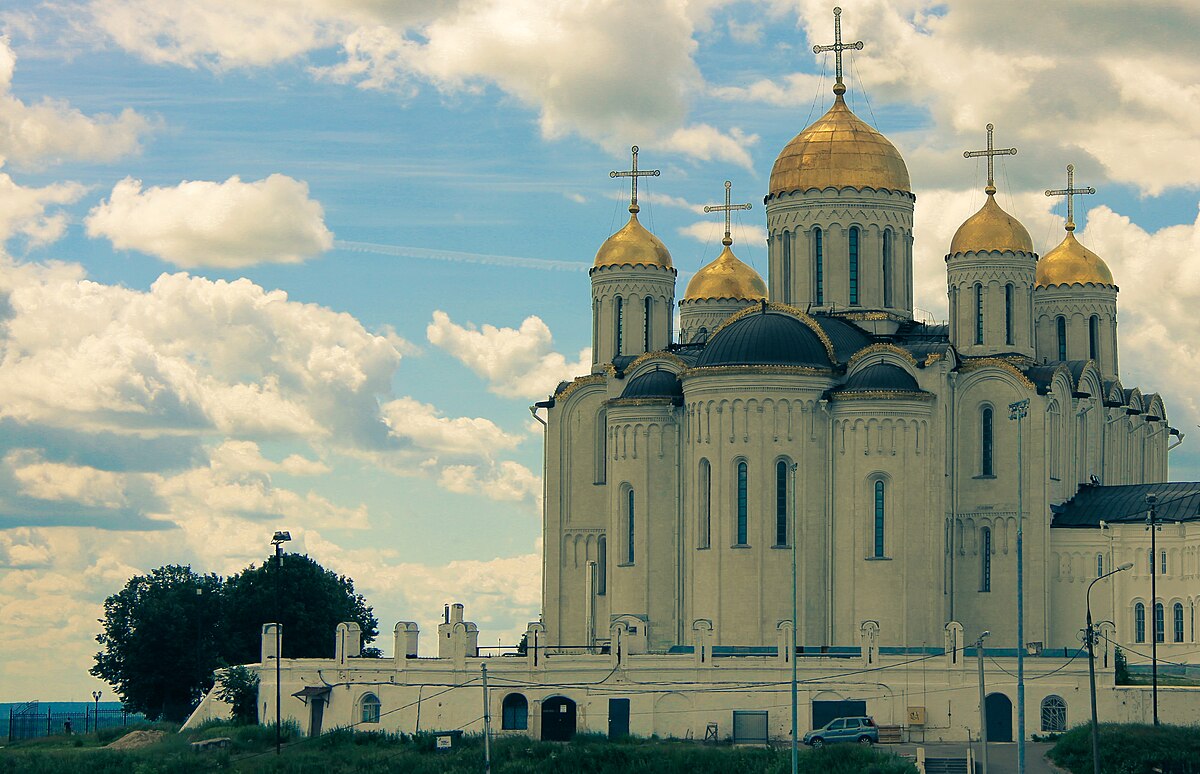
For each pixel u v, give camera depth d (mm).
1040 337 147500
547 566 135000
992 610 125625
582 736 111125
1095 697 98312
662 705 112500
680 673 112562
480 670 113688
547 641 134250
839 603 121625
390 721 114938
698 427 123062
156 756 110625
